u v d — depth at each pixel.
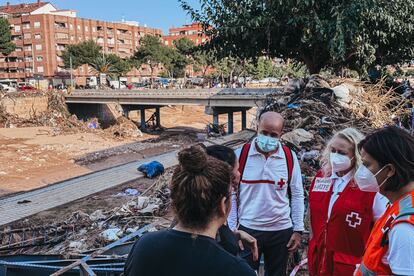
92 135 42.56
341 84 12.89
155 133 47.00
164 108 60.53
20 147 35.84
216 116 39.06
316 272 3.68
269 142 3.93
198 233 2.10
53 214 10.86
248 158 4.03
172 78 87.00
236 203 4.06
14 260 7.00
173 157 18.11
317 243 3.63
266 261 4.14
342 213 3.28
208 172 2.09
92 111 53.84
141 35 118.25
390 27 17.36
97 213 10.48
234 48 19.98
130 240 7.17
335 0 17.14
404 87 16.98
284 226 4.02
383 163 2.22
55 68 96.06
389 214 2.20
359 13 16.23
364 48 17.67
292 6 17.00
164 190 11.26
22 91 51.72
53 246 8.75
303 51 19.61
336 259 3.34
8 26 71.69
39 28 94.06
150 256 2.06
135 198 11.16
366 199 3.19
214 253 2.03
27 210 11.27
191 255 2.02
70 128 45.03
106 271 5.11
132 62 88.88
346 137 3.32
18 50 97.44
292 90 13.04
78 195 12.33
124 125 44.91
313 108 11.19
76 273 5.41
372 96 12.91
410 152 2.16
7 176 26.34
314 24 16.84
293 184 4.05
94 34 105.06
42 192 12.96
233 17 19.02
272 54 20.69
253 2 18.33
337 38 16.33
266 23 18.00
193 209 2.08
